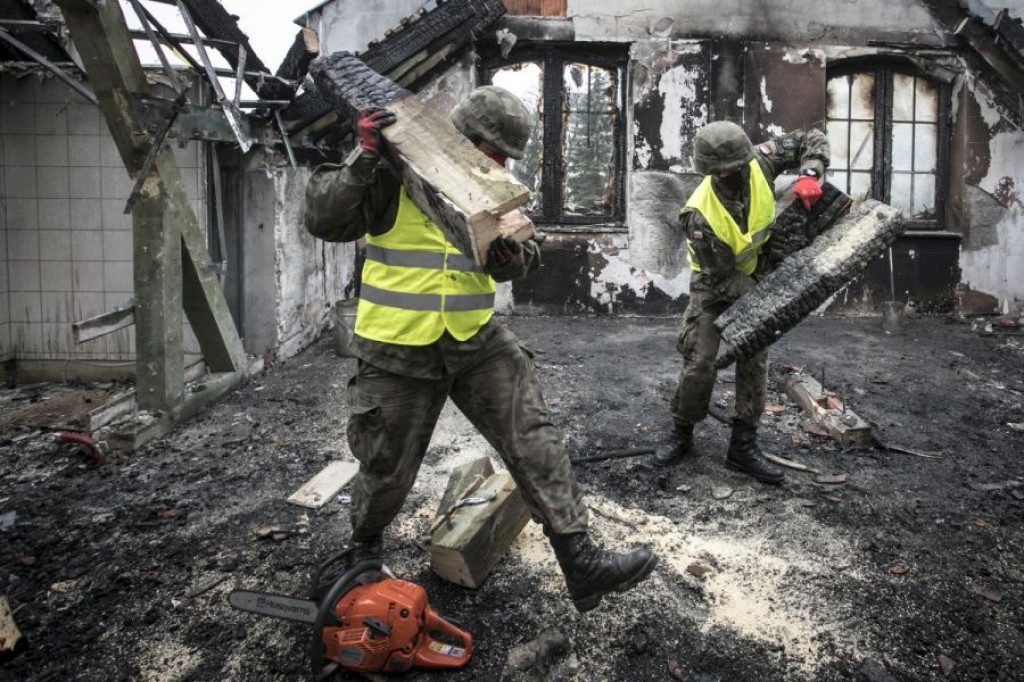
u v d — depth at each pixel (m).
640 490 3.32
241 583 2.54
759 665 2.12
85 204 5.06
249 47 4.72
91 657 2.17
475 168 1.72
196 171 5.04
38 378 5.23
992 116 7.57
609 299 7.66
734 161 2.93
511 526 2.67
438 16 6.39
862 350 6.03
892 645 2.20
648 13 7.32
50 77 4.94
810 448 3.82
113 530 2.93
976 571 2.60
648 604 2.39
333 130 6.22
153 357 4.03
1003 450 3.83
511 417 2.07
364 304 2.06
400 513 3.03
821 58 7.41
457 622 2.24
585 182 7.81
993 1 7.52
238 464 3.65
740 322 2.90
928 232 7.66
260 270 5.55
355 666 1.94
